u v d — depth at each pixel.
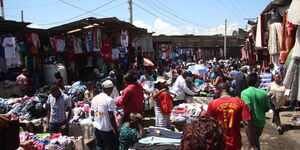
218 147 1.80
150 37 21.70
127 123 6.02
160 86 7.77
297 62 7.43
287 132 8.40
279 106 8.30
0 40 10.41
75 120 7.78
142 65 19.28
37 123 7.98
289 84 7.61
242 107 4.29
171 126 7.90
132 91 6.71
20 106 8.70
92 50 13.56
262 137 8.09
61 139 5.93
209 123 1.84
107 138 5.86
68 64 14.15
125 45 15.06
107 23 14.23
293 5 6.92
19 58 11.02
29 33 11.84
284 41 8.53
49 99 6.59
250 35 16.36
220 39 35.56
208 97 10.99
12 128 2.97
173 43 28.22
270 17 11.96
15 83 10.69
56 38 13.03
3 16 12.53
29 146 3.49
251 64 16.41
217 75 11.04
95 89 10.31
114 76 12.05
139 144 5.08
